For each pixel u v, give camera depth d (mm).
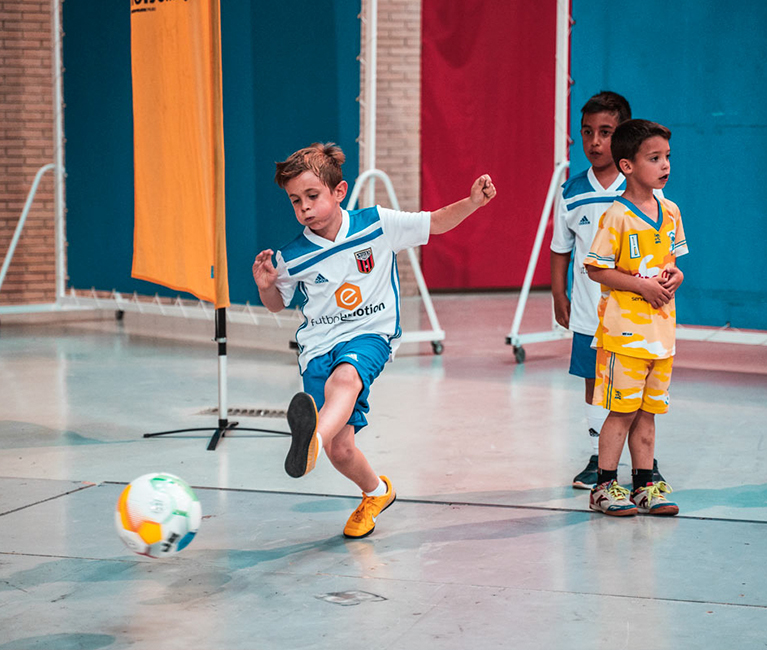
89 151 12000
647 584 4156
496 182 16656
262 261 4684
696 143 9688
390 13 15953
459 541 4734
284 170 4508
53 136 13172
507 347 11312
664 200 5184
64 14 12031
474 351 11008
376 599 4004
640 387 5023
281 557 4516
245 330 12352
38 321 13609
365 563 4430
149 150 7328
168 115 7141
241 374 9688
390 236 4641
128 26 11188
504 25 16344
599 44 10188
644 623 3746
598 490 5184
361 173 10234
